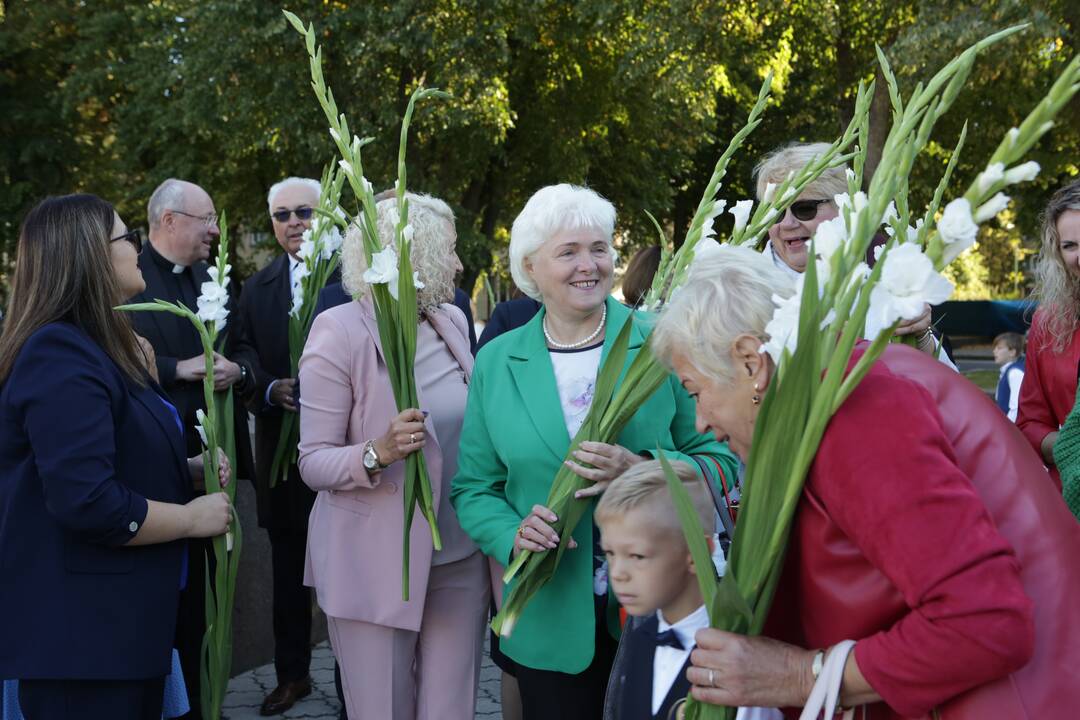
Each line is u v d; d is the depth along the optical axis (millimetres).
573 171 18750
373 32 14484
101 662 2355
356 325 2756
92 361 2391
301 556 4156
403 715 2732
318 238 3832
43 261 2445
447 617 2805
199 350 3877
